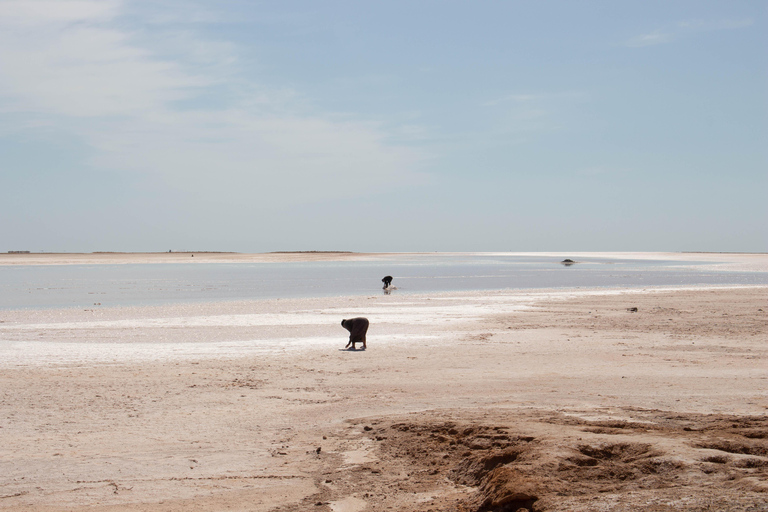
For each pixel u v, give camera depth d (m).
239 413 11.23
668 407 10.70
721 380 13.48
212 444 9.32
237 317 27.09
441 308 31.12
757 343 19.41
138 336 21.61
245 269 85.00
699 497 5.31
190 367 15.88
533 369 15.27
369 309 30.62
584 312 29.08
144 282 53.84
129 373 15.03
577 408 10.60
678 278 62.41
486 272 77.19
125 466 8.26
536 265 106.50
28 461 8.46
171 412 11.30
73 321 25.64
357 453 8.80
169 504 6.86
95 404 11.86
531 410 10.48
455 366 15.88
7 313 28.47
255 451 8.95
